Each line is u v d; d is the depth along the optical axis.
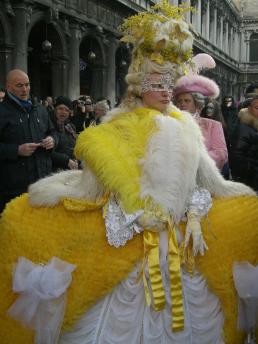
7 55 14.74
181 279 2.10
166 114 2.25
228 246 2.17
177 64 2.21
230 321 2.19
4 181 4.30
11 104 4.38
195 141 2.15
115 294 2.09
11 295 2.14
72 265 2.06
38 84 22.47
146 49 2.18
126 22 2.24
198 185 2.24
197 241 2.08
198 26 36.03
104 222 2.10
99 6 20.38
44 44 16.00
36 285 2.03
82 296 2.05
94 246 2.08
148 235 2.08
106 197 2.12
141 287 2.07
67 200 2.14
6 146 4.22
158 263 2.06
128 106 2.27
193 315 2.16
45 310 2.06
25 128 4.38
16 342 2.12
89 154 2.06
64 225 2.13
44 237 2.12
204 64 3.52
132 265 2.07
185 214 2.16
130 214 2.05
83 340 2.09
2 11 14.33
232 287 2.18
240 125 4.38
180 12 2.27
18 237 2.15
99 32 20.31
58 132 5.50
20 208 2.23
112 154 2.06
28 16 15.15
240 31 54.75
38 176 4.36
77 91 18.83
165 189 2.06
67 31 18.11
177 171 2.06
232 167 4.40
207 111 4.55
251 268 2.19
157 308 2.04
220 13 45.28
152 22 2.14
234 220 2.20
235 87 54.50
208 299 2.18
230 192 2.28
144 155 2.08
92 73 21.59
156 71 2.18
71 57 18.53
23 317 2.08
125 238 2.06
